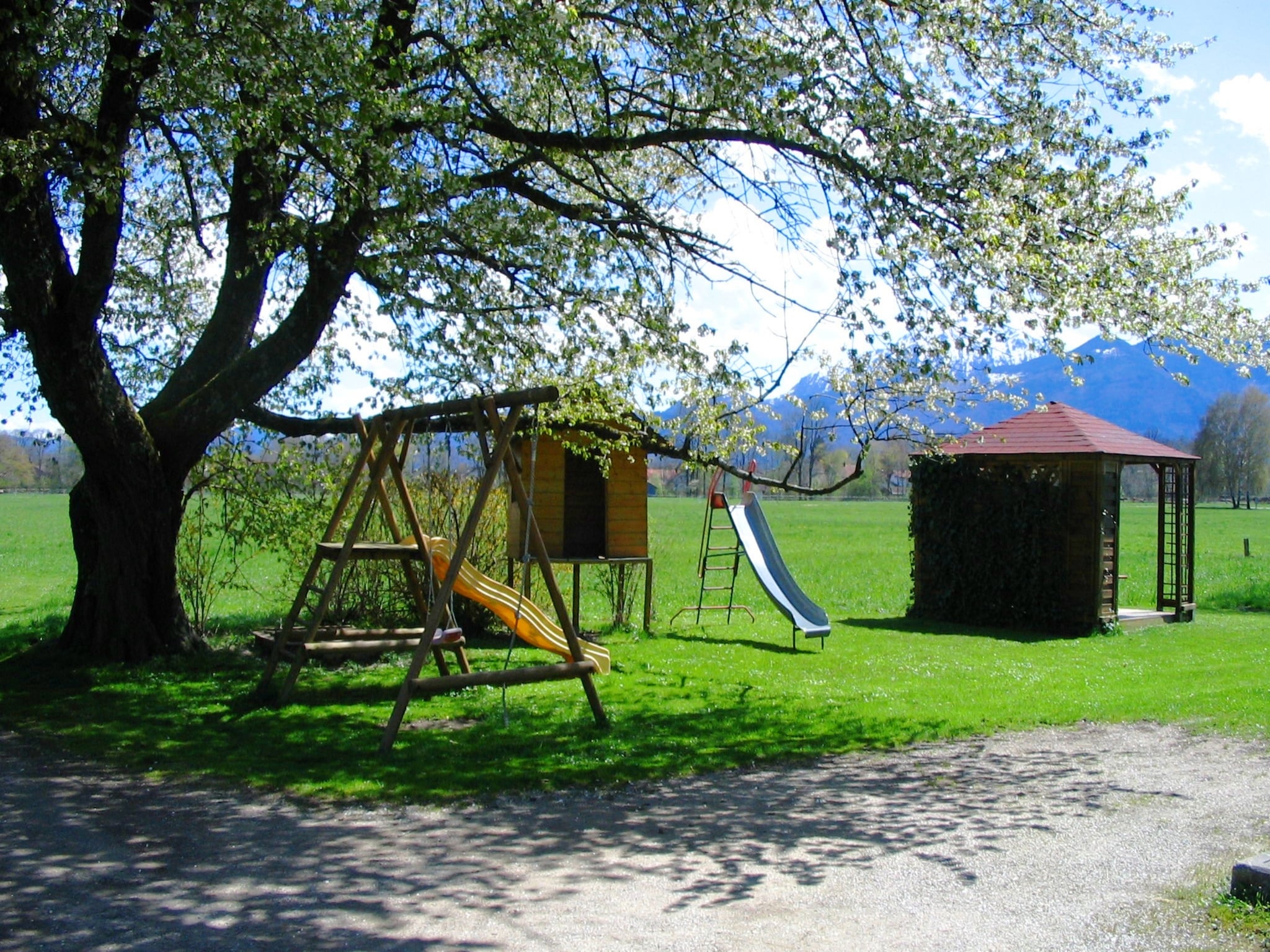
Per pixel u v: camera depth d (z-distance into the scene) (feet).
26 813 19.70
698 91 30.94
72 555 106.32
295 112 26.96
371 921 14.30
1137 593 80.59
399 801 20.92
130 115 30.27
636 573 57.36
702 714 31.17
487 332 35.42
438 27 35.22
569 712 31.09
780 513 259.19
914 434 42.34
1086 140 30.96
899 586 90.22
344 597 46.26
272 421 42.09
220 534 51.03
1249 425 279.49
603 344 36.29
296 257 40.37
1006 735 28.89
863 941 13.83
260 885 15.74
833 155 30.09
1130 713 31.91
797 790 22.45
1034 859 17.47
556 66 28.60
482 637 48.52
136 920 14.21
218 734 26.99
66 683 33.37
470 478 48.62
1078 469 56.39
